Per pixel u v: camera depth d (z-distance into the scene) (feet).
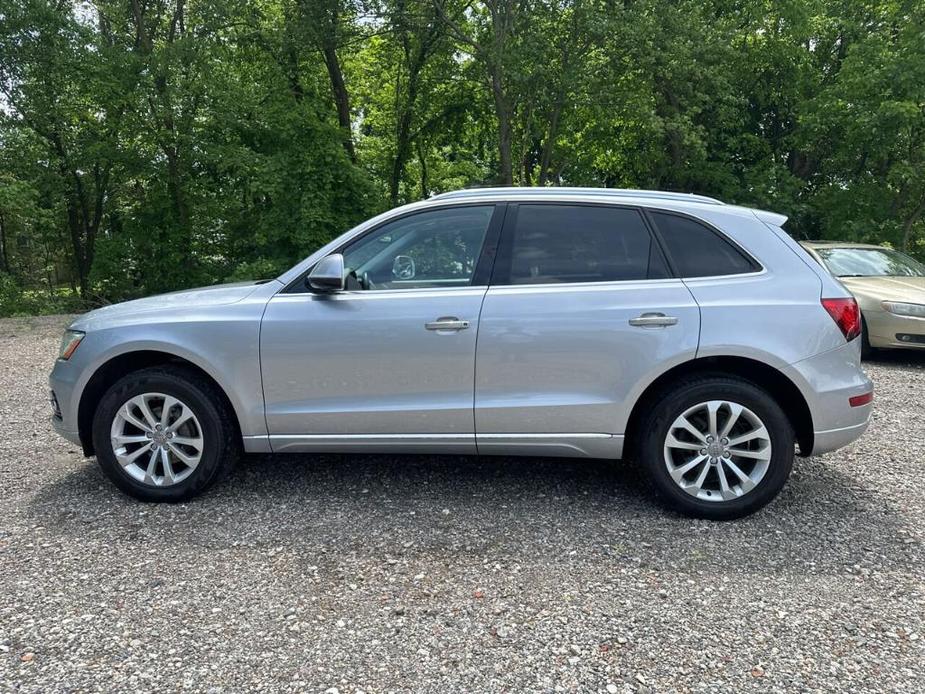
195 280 53.57
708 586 9.52
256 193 47.57
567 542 10.84
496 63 43.91
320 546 10.75
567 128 53.42
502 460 14.69
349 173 49.55
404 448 12.12
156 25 52.42
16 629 8.48
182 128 48.57
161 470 12.39
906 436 16.30
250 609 8.97
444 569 10.02
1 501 12.53
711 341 11.17
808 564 10.11
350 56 60.18
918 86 43.04
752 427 11.38
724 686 7.43
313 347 11.82
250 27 52.60
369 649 8.13
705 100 48.06
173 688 7.42
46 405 19.72
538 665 7.82
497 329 11.51
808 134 51.34
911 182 46.01
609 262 11.79
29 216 59.06
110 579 9.73
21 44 48.42
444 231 12.21
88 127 53.83
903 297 24.94
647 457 11.62
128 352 12.23
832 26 54.03
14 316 46.91
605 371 11.43
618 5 42.34
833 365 11.29
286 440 12.21
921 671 7.65
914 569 9.95
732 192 52.16
